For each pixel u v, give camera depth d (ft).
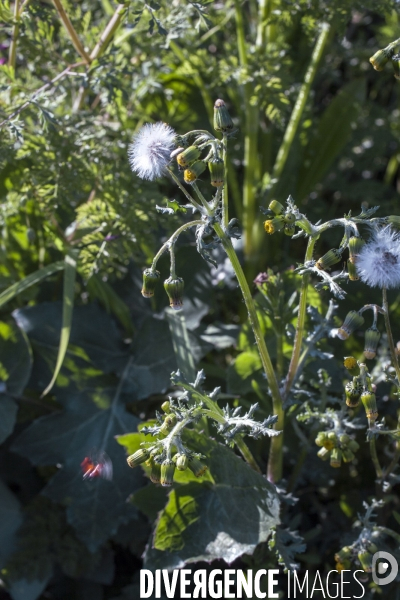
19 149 1.51
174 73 1.81
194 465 1.19
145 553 1.37
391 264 1.14
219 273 1.72
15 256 1.68
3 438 1.52
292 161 1.83
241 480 1.34
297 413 1.49
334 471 1.54
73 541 1.56
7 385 1.55
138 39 1.62
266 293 1.36
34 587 1.53
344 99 1.84
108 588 1.60
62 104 1.62
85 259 1.51
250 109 1.67
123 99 1.59
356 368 1.24
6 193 1.59
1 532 1.56
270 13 1.61
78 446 1.53
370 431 1.28
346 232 1.18
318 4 1.56
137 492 1.43
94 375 1.57
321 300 1.57
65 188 1.51
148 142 1.17
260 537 1.31
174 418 1.23
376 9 1.53
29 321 1.58
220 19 1.76
